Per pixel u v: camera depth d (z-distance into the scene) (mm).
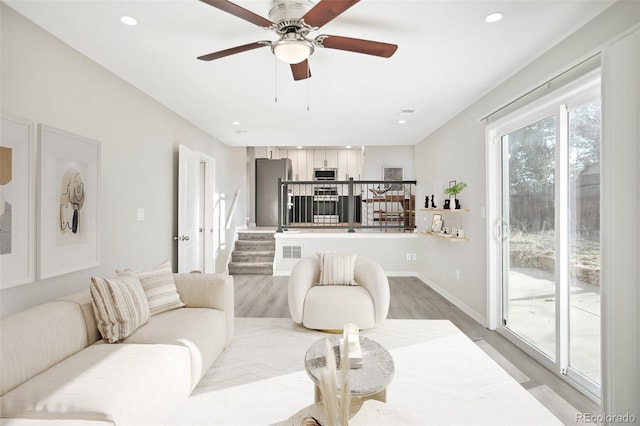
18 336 1736
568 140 2582
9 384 1619
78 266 2648
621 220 1894
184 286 2951
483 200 3811
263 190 9445
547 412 2135
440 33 2459
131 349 2064
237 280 6094
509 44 2617
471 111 4148
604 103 1986
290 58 2119
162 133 4145
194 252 4906
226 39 2531
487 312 3660
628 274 1861
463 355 2943
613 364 1930
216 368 2684
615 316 1924
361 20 2289
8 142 2068
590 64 2250
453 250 4699
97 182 2869
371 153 8555
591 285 2361
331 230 7496
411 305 4594
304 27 1925
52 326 1941
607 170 1964
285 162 9406
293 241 6602
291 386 2414
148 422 1635
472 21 2301
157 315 2633
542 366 2789
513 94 3217
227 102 4043
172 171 4414
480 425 2000
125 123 3359
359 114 4578
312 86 3514
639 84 1800
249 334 3422
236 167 7641
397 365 2752
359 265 3908
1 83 2074
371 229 7621
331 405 988
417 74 3199
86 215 2738
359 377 1735
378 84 3461
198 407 2160
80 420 1420
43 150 2314
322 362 1878
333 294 3504
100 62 2914
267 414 2094
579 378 2434
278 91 3660
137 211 3582
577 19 2271
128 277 2562
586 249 2408
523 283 3191
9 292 2139
